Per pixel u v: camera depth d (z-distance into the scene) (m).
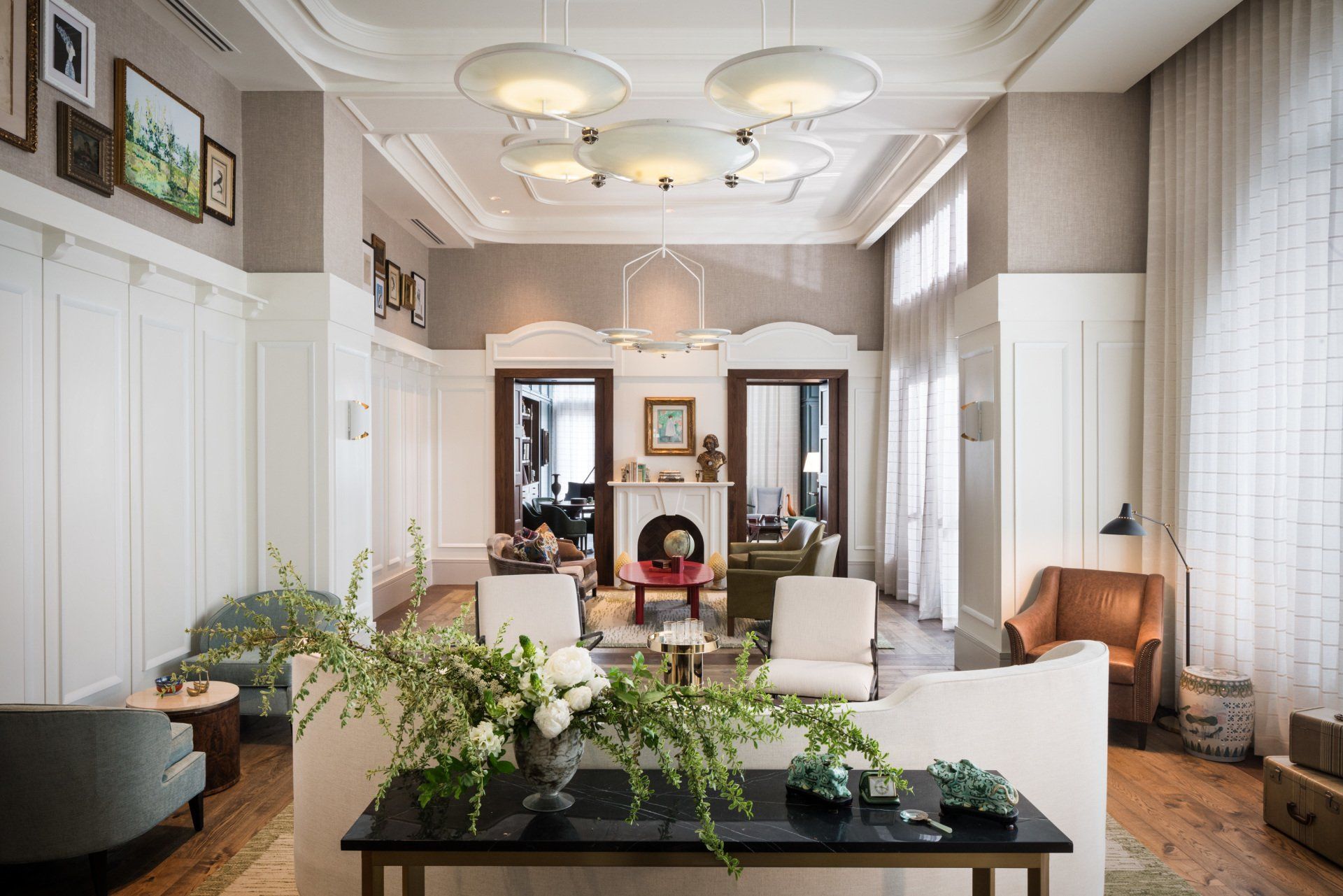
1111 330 5.11
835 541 6.72
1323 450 3.88
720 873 2.34
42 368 3.49
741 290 9.45
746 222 9.21
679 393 9.41
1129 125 5.16
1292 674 4.03
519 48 2.62
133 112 4.03
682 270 9.44
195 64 4.64
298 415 5.05
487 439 9.38
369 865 1.88
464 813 2.00
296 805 2.66
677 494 9.18
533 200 8.45
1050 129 5.13
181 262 4.23
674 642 3.46
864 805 2.06
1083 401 5.10
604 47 4.91
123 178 3.95
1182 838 3.36
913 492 8.23
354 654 1.89
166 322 4.34
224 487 4.86
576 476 14.60
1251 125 4.29
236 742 3.87
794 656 4.26
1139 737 4.37
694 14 4.69
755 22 4.79
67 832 2.72
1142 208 5.16
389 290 7.96
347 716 1.93
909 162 6.91
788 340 9.37
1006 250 5.16
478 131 5.71
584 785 2.18
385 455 7.82
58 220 3.38
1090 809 2.50
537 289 9.41
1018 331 5.11
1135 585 4.75
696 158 3.45
